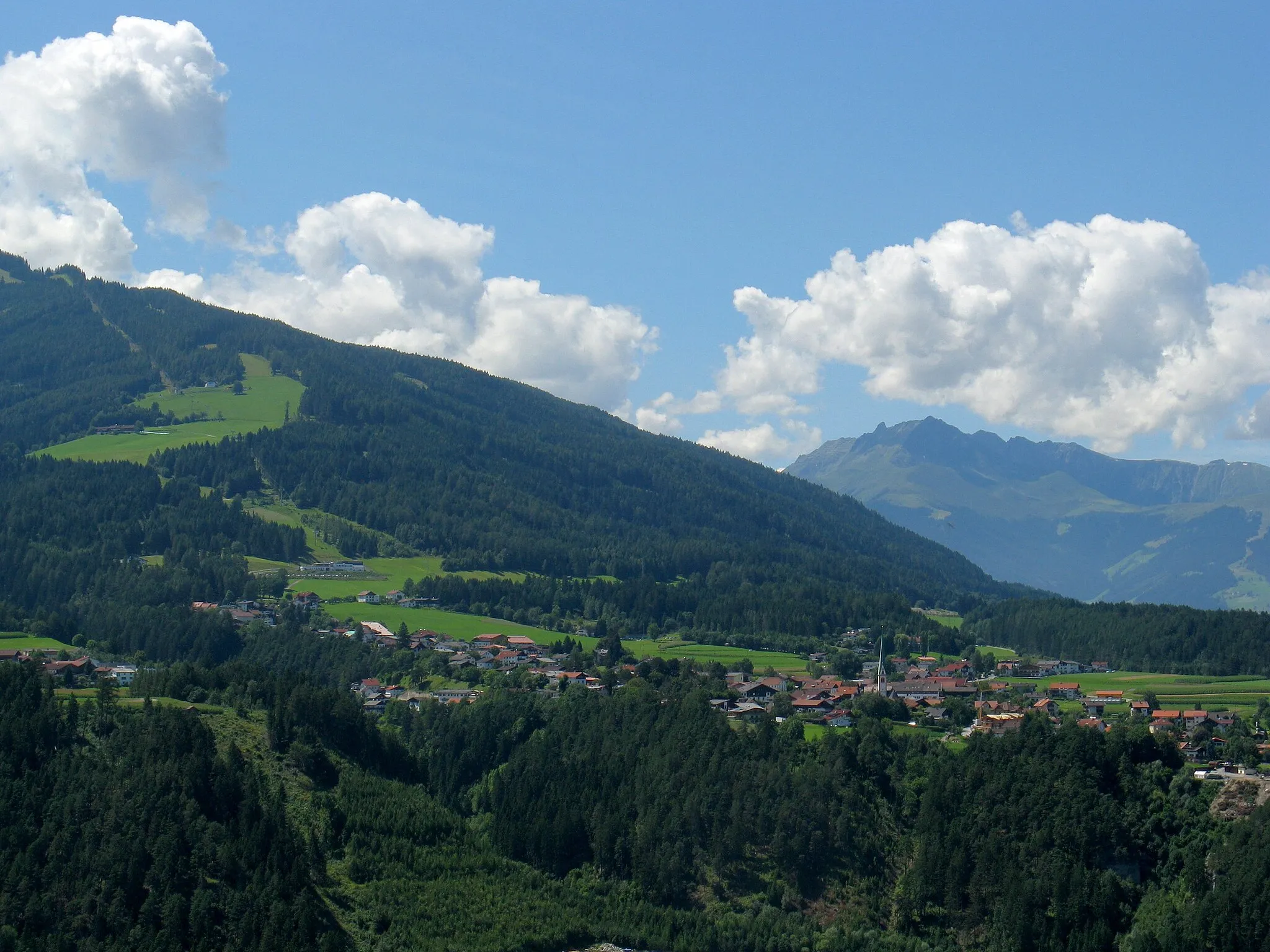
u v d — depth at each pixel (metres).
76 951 182.50
